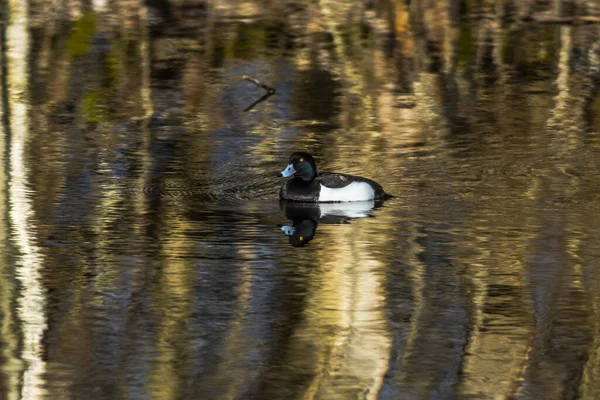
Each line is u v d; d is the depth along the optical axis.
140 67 51.09
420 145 38.50
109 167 35.72
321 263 26.95
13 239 28.59
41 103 44.47
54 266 26.72
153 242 28.52
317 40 57.22
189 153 37.50
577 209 31.25
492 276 26.05
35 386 20.64
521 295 24.83
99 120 42.03
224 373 21.17
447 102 45.16
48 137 39.34
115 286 25.48
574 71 50.62
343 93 46.59
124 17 62.25
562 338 22.66
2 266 26.66
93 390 20.52
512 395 20.25
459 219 30.52
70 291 25.16
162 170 35.47
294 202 32.41
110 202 32.03
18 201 31.89
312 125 41.44
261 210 31.62
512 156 37.00
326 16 63.16
